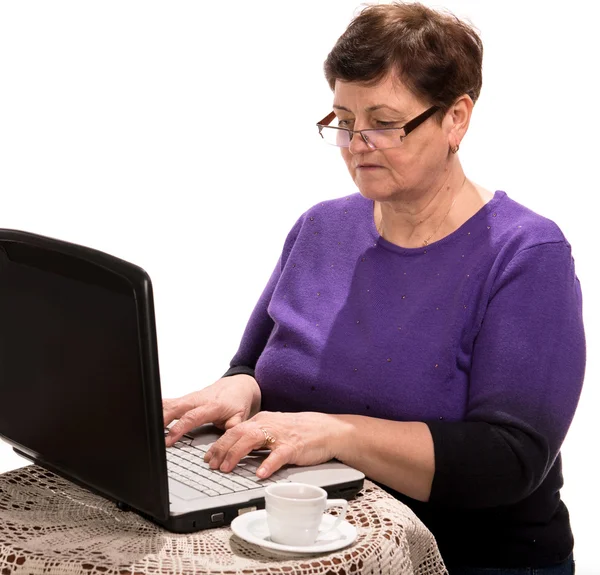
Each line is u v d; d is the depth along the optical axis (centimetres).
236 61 502
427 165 195
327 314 212
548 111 472
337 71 192
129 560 141
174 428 192
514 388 185
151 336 140
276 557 144
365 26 191
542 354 186
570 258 198
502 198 205
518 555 199
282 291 221
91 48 498
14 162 496
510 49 470
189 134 504
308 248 223
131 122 501
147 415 142
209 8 499
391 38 188
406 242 210
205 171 505
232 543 149
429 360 196
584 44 466
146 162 502
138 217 502
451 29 193
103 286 145
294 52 502
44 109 497
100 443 153
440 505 197
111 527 156
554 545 202
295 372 208
